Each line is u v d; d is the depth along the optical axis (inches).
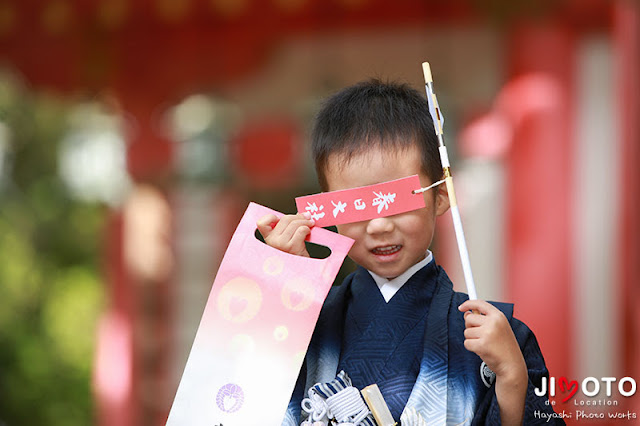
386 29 271.7
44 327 382.6
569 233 253.4
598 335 250.7
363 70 277.9
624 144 240.8
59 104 403.2
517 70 256.5
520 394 65.4
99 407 311.9
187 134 302.5
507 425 65.9
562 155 253.9
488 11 257.1
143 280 313.6
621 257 244.2
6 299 389.1
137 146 300.5
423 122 71.8
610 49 254.7
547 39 253.4
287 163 292.7
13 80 385.1
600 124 254.2
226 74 286.7
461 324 71.7
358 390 69.7
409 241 69.6
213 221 311.9
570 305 253.0
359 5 270.1
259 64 285.4
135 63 289.3
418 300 73.4
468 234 262.4
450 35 267.0
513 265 256.2
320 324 75.1
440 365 69.4
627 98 238.8
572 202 254.1
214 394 66.6
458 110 265.4
